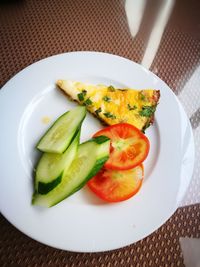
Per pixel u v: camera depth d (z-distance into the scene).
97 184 0.24
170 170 0.26
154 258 0.23
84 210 0.23
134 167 0.25
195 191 0.26
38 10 0.35
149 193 0.24
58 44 0.33
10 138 0.25
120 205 0.23
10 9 0.34
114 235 0.22
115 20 0.36
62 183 0.22
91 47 0.33
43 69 0.29
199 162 0.28
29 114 0.27
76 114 0.26
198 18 0.39
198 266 0.22
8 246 0.22
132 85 0.30
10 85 0.28
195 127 0.30
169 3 0.39
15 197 0.22
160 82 0.30
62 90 0.29
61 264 0.22
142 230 0.22
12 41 0.32
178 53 0.35
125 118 0.28
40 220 0.22
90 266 0.22
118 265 0.22
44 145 0.24
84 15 0.36
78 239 0.21
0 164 0.24
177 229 0.24
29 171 0.24
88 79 0.30
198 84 0.33
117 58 0.31
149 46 0.35
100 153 0.24
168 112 0.29
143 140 0.26
